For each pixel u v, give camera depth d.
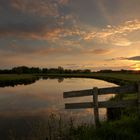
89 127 9.34
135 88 8.69
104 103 9.39
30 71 199.25
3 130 12.36
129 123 8.20
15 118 15.67
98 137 7.45
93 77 92.94
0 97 28.73
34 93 32.97
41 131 10.41
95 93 9.48
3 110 19.19
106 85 45.66
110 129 7.80
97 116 9.46
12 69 194.12
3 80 57.94
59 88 41.50
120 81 46.22
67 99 25.08
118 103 9.09
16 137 10.73
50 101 24.28
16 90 38.12
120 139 7.12
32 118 15.40
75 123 11.82
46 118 15.08
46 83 58.38
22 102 24.06
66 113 16.00
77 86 45.34
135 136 7.02
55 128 10.52
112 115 10.52
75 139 8.20
